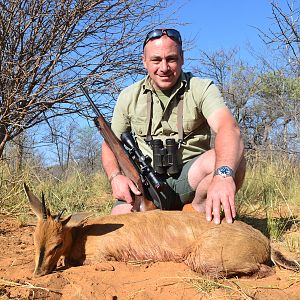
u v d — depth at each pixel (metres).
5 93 2.42
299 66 3.71
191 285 1.34
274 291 1.31
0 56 2.38
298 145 3.69
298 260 1.52
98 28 2.46
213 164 1.66
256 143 4.84
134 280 1.39
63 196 2.74
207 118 1.69
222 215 1.53
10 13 2.36
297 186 2.77
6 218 2.30
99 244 1.54
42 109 2.47
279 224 2.04
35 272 1.42
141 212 1.60
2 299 1.27
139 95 1.82
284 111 4.02
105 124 1.79
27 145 3.07
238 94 5.61
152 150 1.77
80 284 1.36
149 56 1.73
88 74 2.47
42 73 2.43
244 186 2.70
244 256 1.41
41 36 2.45
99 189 3.17
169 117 1.78
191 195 1.79
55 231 1.47
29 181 2.73
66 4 2.37
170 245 1.50
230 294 1.29
